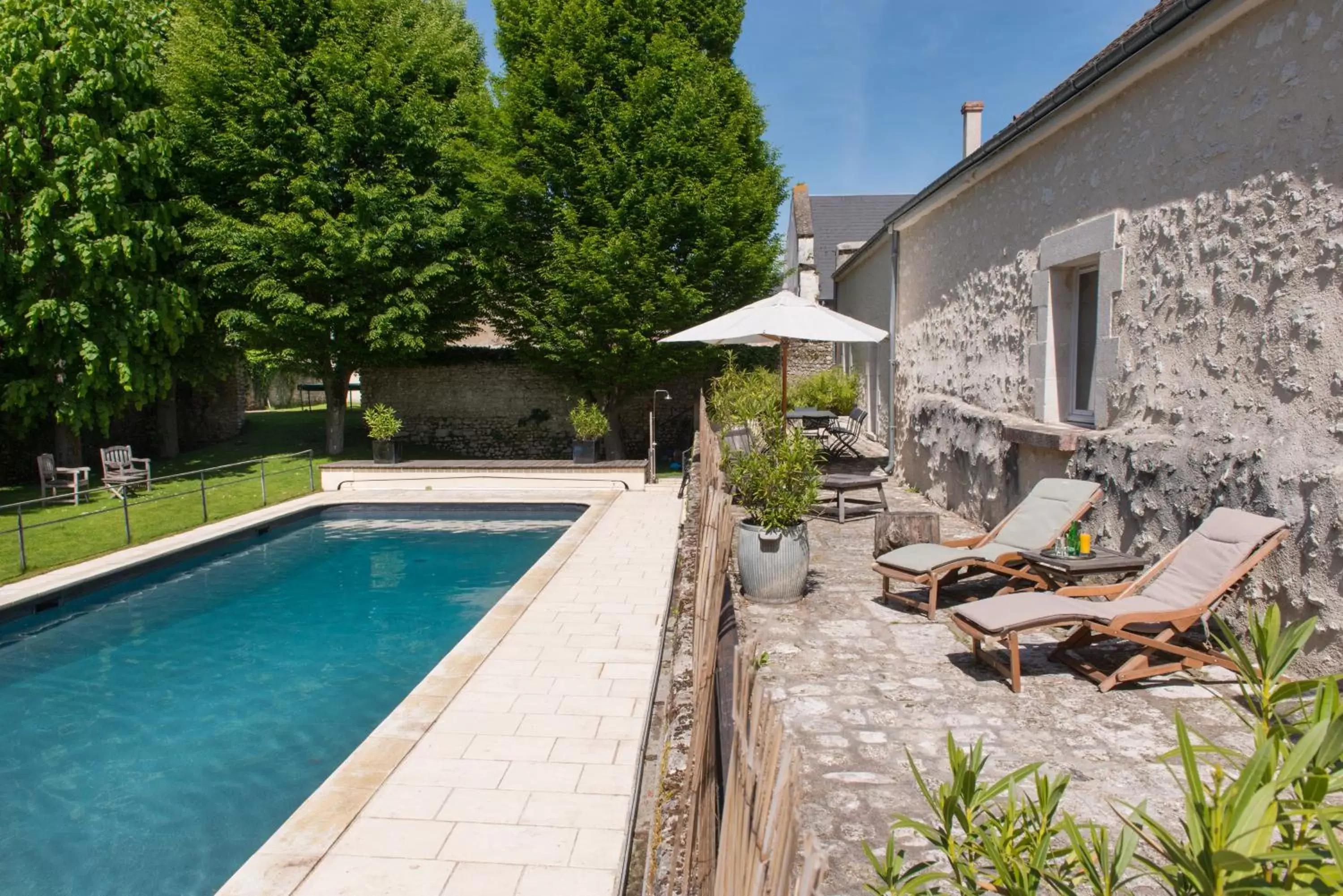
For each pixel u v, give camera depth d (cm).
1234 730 371
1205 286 493
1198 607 413
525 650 632
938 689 432
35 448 1722
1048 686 433
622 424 2041
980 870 250
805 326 836
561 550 1002
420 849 364
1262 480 418
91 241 1445
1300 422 410
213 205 1703
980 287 896
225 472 1742
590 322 1656
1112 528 558
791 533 588
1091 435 595
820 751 365
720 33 1778
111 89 1488
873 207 2789
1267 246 438
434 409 2064
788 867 112
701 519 583
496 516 1410
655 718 514
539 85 1648
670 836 281
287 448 2038
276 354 1761
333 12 1695
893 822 307
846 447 1455
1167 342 532
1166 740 366
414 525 1353
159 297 1555
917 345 1177
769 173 1847
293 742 576
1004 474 768
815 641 511
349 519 1398
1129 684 431
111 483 1507
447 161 1767
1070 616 417
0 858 436
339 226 1616
